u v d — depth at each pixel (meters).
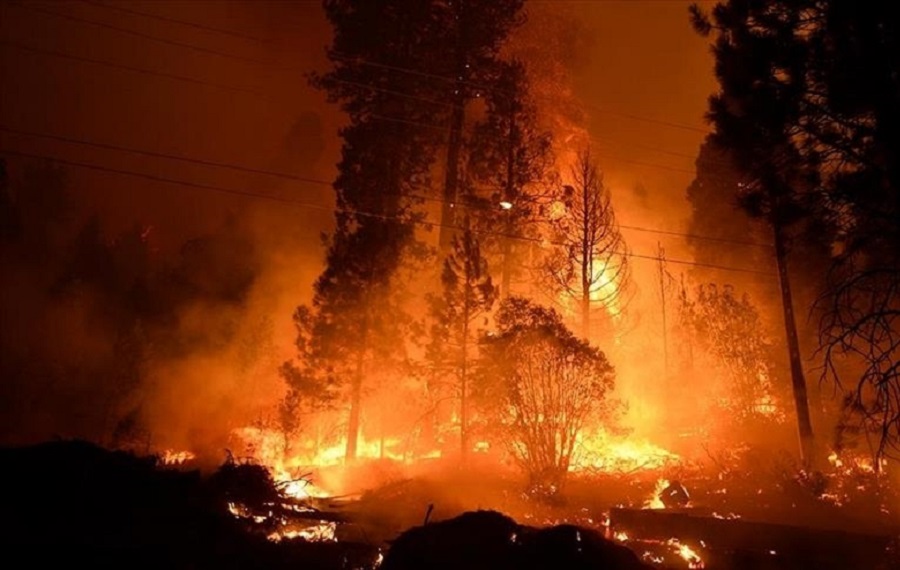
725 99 17.14
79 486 14.46
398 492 18.78
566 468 20.16
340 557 13.55
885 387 15.34
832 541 13.93
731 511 17.88
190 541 13.47
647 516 15.29
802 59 15.46
